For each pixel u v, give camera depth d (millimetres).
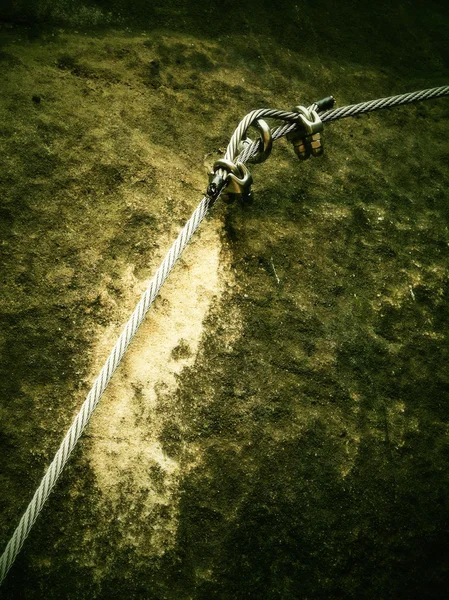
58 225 455
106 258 455
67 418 413
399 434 459
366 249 517
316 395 454
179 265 466
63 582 381
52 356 423
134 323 385
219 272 471
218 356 447
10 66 504
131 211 473
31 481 396
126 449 413
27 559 381
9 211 449
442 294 518
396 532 435
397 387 473
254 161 450
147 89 535
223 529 409
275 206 510
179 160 506
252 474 424
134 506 403
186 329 449
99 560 389
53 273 442
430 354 491
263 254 487
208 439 425
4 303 426
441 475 456
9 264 436
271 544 414
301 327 470
